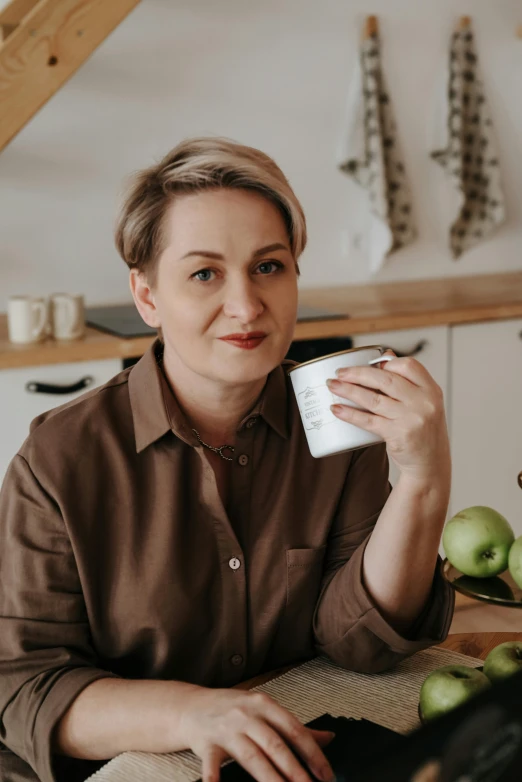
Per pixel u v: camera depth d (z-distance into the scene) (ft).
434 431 3.10
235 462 3.65
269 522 3.68
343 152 11.21
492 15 11.98
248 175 3.17
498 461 10.45
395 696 3.34
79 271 10.21
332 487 3.78
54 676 3.22
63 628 3.39
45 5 7.66
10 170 9.68
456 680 2.93
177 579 3.48
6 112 7.80
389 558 3.41
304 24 10.88
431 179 12.07
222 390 3.46
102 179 10.16
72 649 3.41
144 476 3.54
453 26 11.74
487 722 1.61
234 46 10.57
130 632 3.48
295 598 3.70
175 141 10.48
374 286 11.76
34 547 3.42
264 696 2.87
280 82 10.91
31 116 7.88
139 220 3.32
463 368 9.96
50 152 9.84
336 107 11.29
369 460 3.88
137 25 10.01
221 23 10.44
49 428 3.54
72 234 10.11
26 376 7.86
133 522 3.49
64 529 3.43
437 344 9.71
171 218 3.24
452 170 11.73
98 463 3.51
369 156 11.21
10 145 9.62
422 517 3.34
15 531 3.44
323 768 2.69
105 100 10.02
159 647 3.50
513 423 10.44
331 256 11.64
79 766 3.41
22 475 3.48
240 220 3.18
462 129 11.73
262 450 3.70
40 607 3.37
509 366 10.25
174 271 3.26
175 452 3.54
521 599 3.31
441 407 3.10
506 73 12.25
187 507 3.55
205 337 3.28
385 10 11.30
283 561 3.68
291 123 11.09
